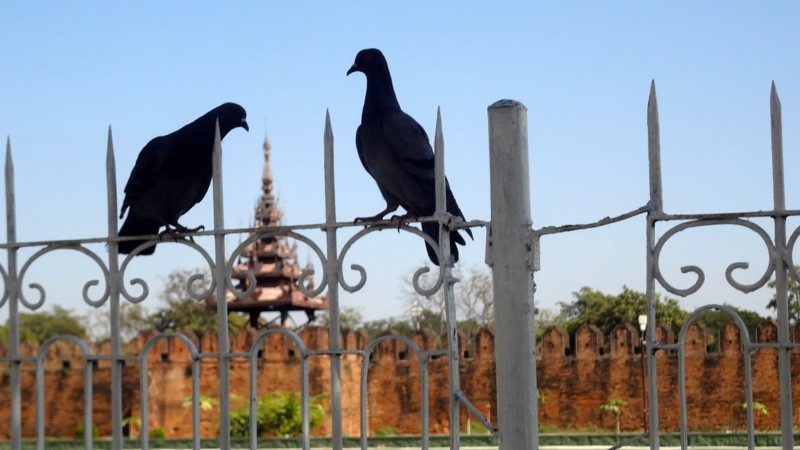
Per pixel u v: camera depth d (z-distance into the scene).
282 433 31.83
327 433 34.06
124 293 6.03
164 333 5.95
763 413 29.97
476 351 34.94
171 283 56.47
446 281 5.58
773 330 30.14
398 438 29.28
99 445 28.69
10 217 6.19
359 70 6.51
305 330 35.25
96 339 53.84
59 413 35.56
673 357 31.89
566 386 34.50
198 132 6.27
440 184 5.64
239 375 34.81
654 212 5.25
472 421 34.41
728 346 30.92
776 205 5.09
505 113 5.65
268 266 39.31
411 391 35.72
